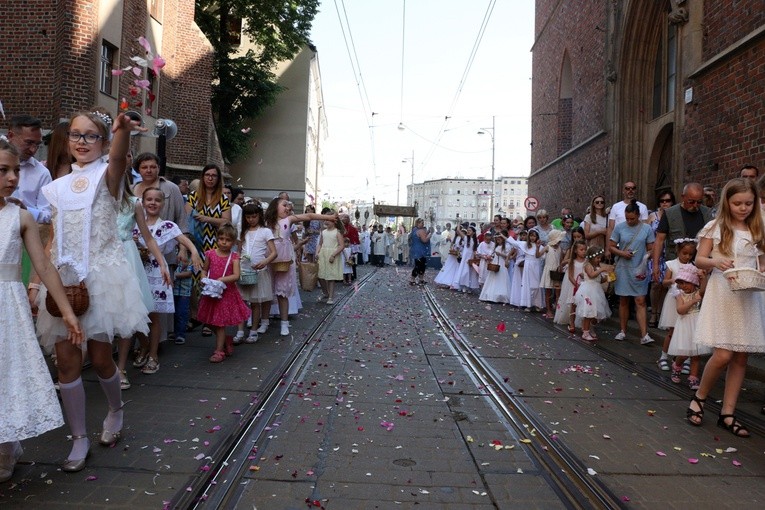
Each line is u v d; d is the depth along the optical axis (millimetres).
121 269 3719
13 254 3100
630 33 14297
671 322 6340
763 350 4332
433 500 3168
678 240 6332
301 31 27250
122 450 3711
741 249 4410
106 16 14344
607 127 15633
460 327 9367
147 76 17109
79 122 3652
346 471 3525
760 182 4910
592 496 3260
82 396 3508
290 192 29828
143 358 6000
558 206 21484
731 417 4508
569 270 9469
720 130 9375
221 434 4031
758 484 3488
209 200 7594
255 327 7590
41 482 3232
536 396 5355
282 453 3777
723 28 9383
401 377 5840
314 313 10469
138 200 4230
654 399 5398
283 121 29922
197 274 8000
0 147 3053
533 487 3357
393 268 29922
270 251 7441
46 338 3438
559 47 22047
